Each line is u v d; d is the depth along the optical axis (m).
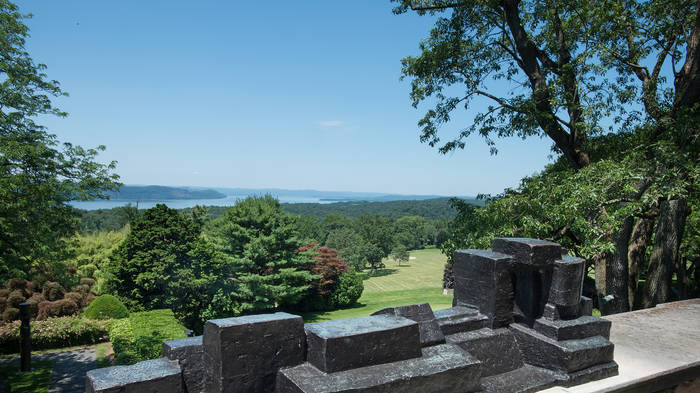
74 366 14.45
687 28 10.14
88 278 27.81
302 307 37.25
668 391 2.51
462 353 1.99
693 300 4.31
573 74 10.64
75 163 12.73
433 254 103.69
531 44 11.01
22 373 13.62
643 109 10.79
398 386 1.70
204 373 1.74
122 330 15.65
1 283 12.58
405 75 12.73
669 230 12.07
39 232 11.79
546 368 2.26
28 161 11.77
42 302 19.75
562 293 2.30
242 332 1.65
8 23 12.64
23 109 12.45
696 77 8.82
